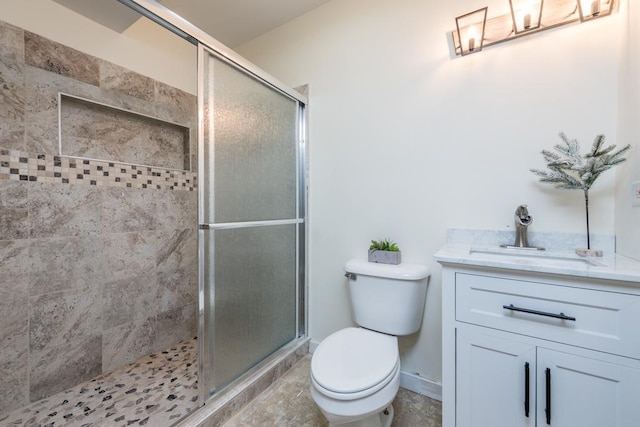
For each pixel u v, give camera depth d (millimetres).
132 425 1350
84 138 1749
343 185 1868
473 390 1033
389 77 1690
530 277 938
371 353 1224
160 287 2111
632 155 1026
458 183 1487
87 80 1710
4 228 1410
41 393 1527
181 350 2113
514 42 1348
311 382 1111
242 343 1562
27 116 1482
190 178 2318
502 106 1377
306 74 2020
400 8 1655
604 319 841
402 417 1423
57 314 1592
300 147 2023
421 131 1589
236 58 1453
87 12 1654
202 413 1316
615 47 1152
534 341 934
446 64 1517
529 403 940
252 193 1604
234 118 1475
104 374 1783
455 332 1066
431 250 1564
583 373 866
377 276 1489
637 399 803
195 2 1904
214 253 1384
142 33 1990
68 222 1636
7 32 1415
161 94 2102
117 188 1863
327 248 1949
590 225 1204
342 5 1868
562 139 1245
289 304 1944
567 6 1220
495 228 1396
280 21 2105
